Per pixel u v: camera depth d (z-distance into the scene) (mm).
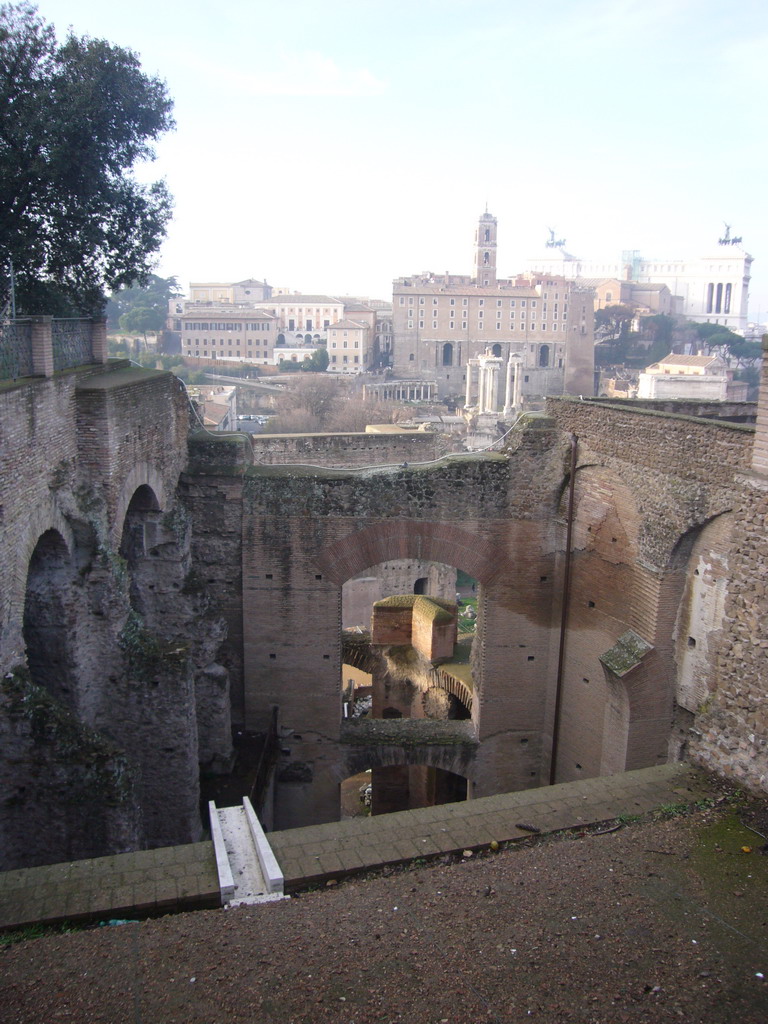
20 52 23312
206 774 21312
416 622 29500
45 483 15492
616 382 140250
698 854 12547
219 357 159750
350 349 164625
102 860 12414
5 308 22609
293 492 22172
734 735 14508
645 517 18953
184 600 21312
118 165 25594
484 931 10648
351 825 13477
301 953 10117
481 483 22297
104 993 9328
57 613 17078
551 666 22953
